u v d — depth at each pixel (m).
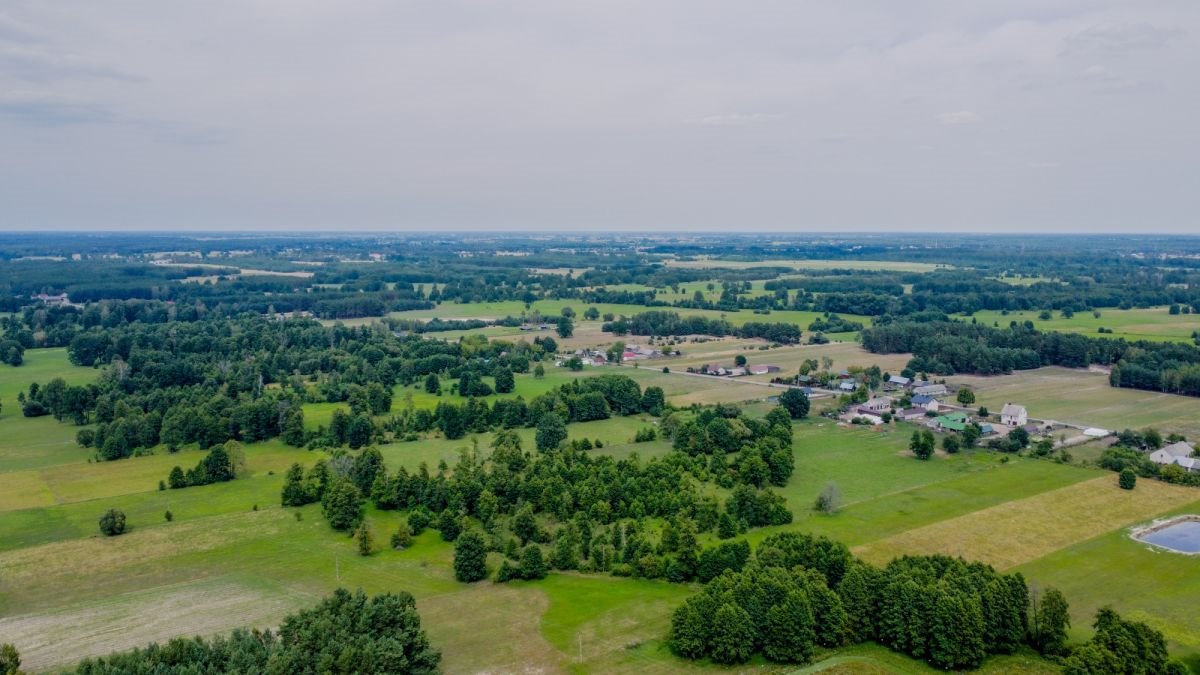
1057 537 147.00
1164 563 136.12
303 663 96.69
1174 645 110.25
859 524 153.50
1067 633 113.56
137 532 155.38
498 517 160.25
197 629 117.69
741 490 157.12
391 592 130.00
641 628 117.81
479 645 112.81
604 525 155.50
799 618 109.19
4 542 150.12
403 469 170.75
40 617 121.56
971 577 114.81
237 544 149.88
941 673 105.75
